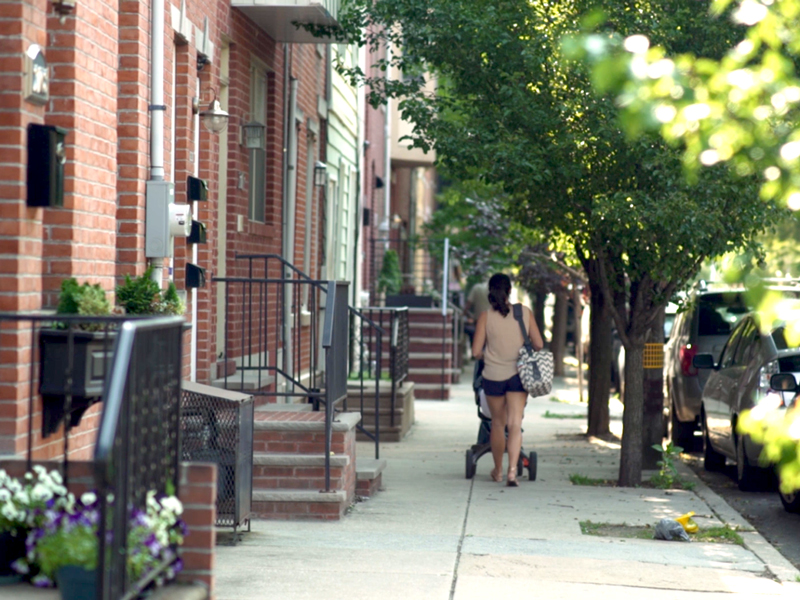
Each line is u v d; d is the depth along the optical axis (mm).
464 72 31734
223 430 21375
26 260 16266
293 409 28625
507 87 29859
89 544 12648
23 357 15961
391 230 92375
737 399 32000
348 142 59469
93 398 16609
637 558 21719
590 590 18969
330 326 24859
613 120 28203
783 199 12383
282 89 38562
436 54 31734
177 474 14008
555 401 65062
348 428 25438
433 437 44906
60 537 12781
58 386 16141
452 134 30797
